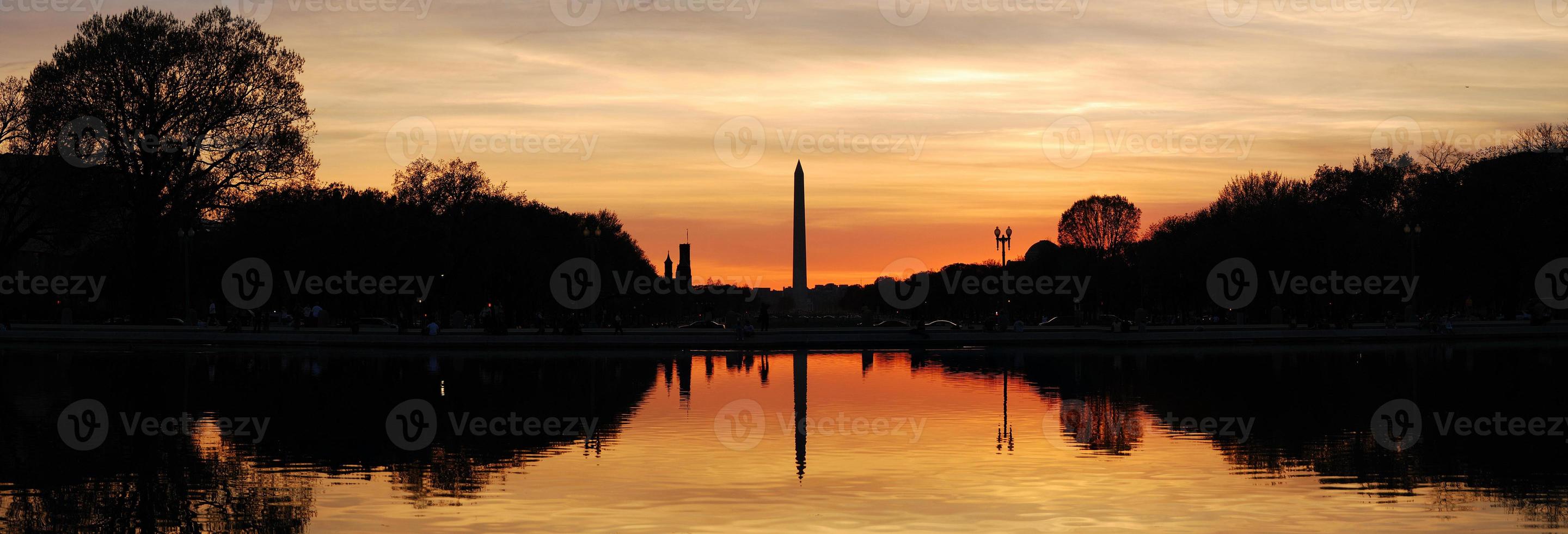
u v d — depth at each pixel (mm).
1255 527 17266
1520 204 90438
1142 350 61375
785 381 41438
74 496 19625
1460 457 23500
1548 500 19141
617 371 46562
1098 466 22469
